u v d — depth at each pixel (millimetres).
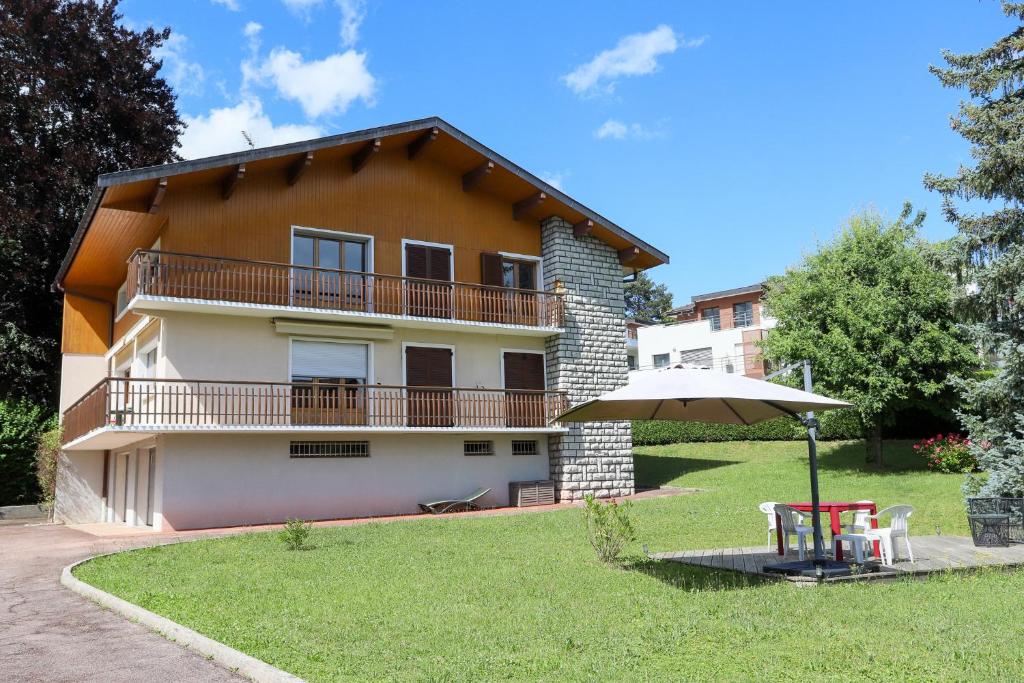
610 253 24875
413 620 7555
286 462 19203
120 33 30203
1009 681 5309
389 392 20859
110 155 29609
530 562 11070
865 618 7301
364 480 20172
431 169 22703
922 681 5414
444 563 11156
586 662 6012
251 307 18453
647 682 5457
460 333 22391
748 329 41125
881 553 10945
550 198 23219
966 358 21750
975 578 9359
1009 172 15148
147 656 6629
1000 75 15547
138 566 11625
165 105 31859
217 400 18500
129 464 21656
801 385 23922
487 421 22078
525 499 22062
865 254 23422
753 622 7184
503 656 6219
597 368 23875
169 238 18516
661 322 70312
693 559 11117
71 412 22422
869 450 23594
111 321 24781
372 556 11977
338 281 20562
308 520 19094
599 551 10969
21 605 9328
